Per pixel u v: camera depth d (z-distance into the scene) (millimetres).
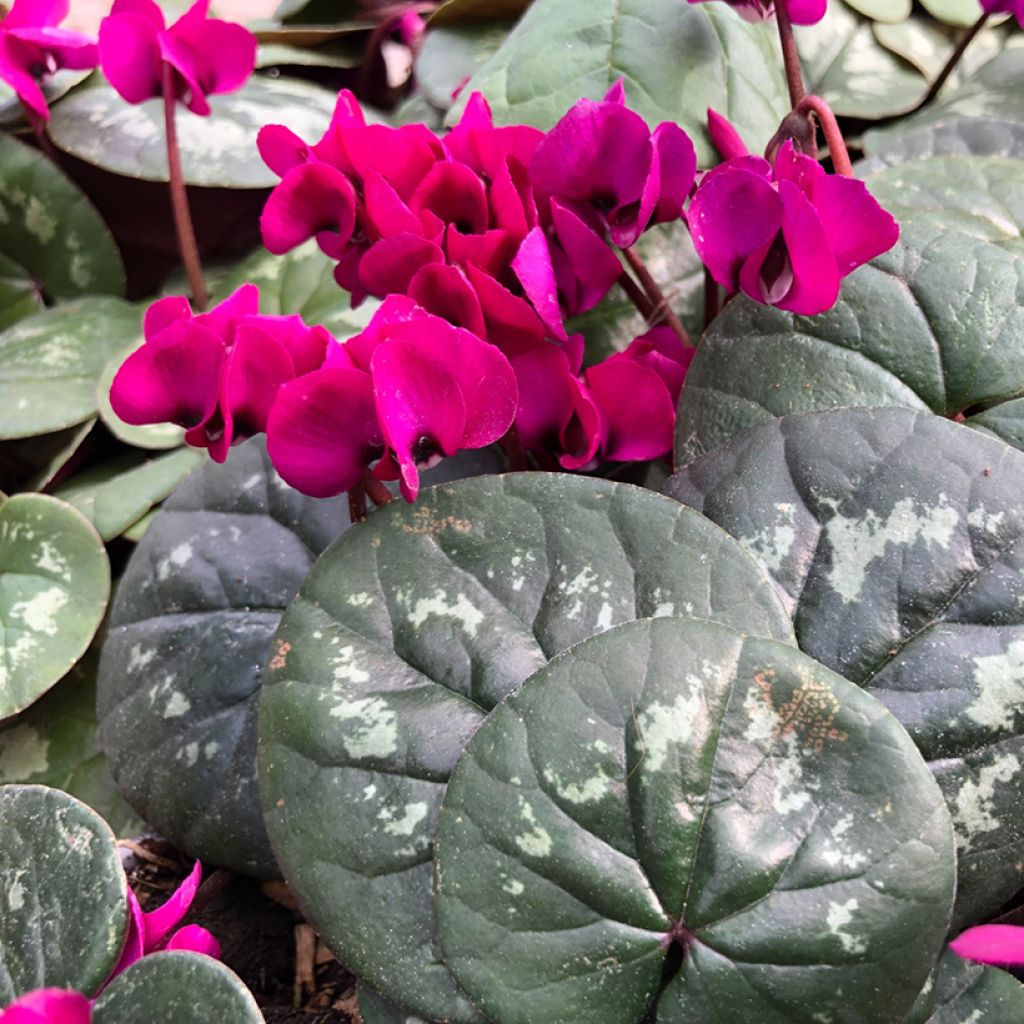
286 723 146
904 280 168
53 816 148
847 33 257
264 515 188
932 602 146
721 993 128
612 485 151
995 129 221
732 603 143
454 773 135
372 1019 141
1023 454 149
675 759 132
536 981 130
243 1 381
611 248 171
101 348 247
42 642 205
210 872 197
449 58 258
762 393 169
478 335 154
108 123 262
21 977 142
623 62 208
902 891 127
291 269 250
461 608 148
